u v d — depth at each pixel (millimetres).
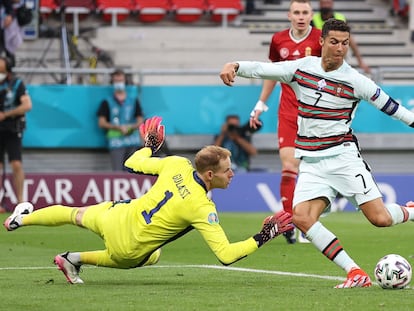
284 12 64938
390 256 20078
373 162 51375
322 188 21250
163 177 20234
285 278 22609
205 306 17391
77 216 20812
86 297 18656
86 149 49656
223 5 62781
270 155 50656
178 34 61562
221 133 48906
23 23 51281
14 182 44031
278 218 19656
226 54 60781
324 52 20984
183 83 57375
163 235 20031
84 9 60188
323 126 21266
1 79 42312
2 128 42656
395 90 49562
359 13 65500
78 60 54656
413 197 48219
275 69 21406
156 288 20312
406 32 63438
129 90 48500
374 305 17469
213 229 19719
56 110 48750
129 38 61000
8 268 24797
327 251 20672
